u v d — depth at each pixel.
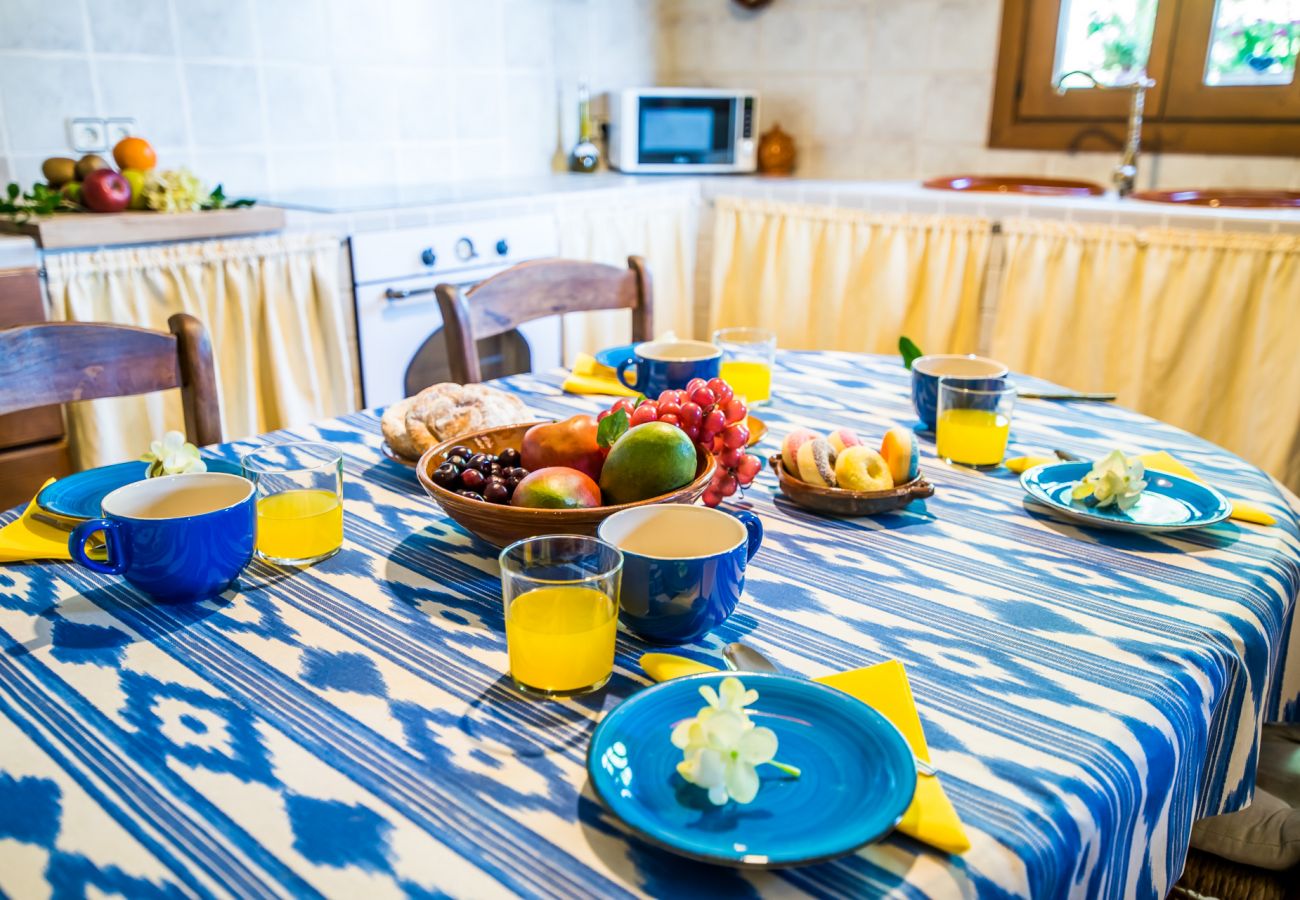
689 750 0.54
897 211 2.64
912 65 3.06
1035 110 2.91
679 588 0.69
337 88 2.75
